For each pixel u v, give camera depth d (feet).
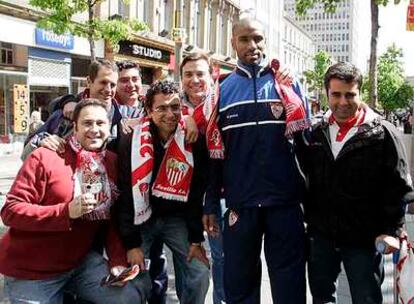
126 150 11.30
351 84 10.25
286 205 11.16
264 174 11.03
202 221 12.16
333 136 10.73
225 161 11.51
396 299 11.53
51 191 10.01
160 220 12.17
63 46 60.23
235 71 11.60
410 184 10.37
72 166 10.33
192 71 14.01
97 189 10.40
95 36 45.16
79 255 10.52
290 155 11.17
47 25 42.73
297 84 11.26
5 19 52.11
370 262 10.78
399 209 10.39
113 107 13.94
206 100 11.70
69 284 11.02
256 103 11.07
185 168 11.57
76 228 10.29
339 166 10.53
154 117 11.37
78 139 10.51
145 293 11.59
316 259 11.25
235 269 11.59
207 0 101.96
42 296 10.19
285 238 11.19
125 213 11.25
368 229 10.61
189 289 12.30
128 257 11.25
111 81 13.57
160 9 81.66
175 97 11.35
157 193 11.60
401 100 153.79
